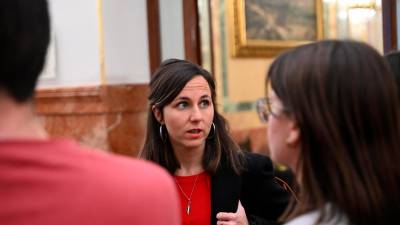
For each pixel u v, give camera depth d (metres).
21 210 0.78
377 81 1.06
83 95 4.99
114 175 0.85
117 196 0.83
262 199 2.18
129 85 5.07
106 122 4.93
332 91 1.05
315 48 1.10
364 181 1.05
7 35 0.81
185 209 2.11
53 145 0.84
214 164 2.14
